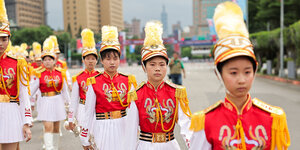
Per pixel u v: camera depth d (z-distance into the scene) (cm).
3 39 354
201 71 3456
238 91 191
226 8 204
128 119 326
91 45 535
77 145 619
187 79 2234
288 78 2102
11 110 375
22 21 14475
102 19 13588
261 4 2786
